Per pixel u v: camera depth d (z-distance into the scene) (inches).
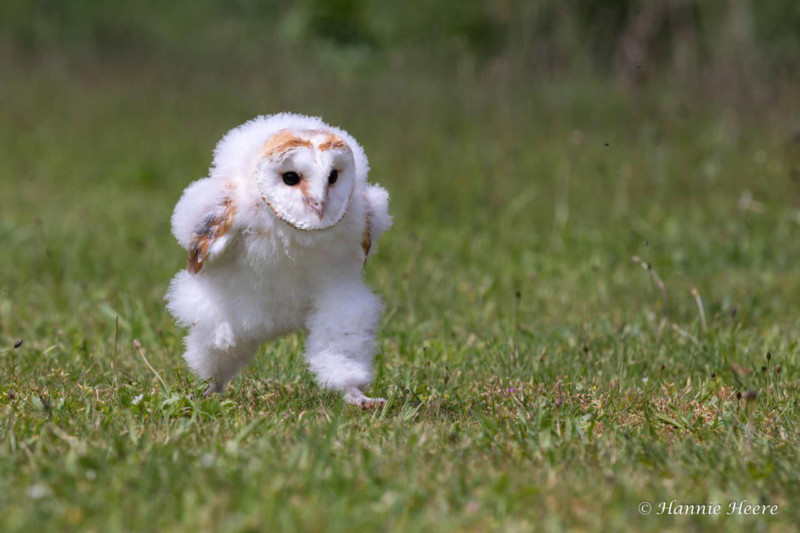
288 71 2645.2
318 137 650.2
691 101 2070.6
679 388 823.7
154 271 1259.8
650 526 511.5
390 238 1428.4
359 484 547.5
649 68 2274.9
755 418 714.2
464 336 993.5
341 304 690.8
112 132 2263.8
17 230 1476.4
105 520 494.6
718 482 583.2
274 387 807.1
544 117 2140.7
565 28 2664.9
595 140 1952.5
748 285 1208.8
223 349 716.0
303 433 637.9
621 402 768.3
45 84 2669.8
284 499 517.7
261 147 660.1
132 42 3302.2
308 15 3454.7
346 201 660.1
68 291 1158.3
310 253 673.0
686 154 1813.5
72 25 3336.6
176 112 2386.8
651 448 629.9
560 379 840.3
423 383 817.5
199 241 671.8
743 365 887.7
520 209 1610.5
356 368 694.5
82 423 665.0
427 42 3208.7
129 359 901.8
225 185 671.8
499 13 2935.5
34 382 806.5
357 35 3390.7
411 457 596.4
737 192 1640.0
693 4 2610.7
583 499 540.4
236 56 3051.2
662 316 1072.2
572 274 1277.1
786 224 1451.8
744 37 2309.3
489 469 591.2
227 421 682.8
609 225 1515.7
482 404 759.1
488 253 1402.6
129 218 1648.6
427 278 1209.4
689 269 1290.6
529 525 505.7
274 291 690.8
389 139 2011.6
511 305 1140.5
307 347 701.3
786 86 2022.6
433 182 1755.7
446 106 2251.5
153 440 629.0
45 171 2023.9
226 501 516.1
